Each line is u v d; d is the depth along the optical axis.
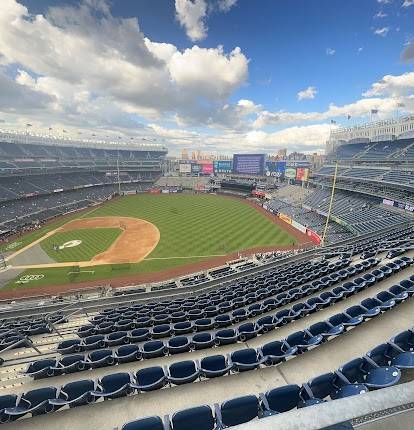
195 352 12.22
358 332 11.24
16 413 7.69
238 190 108.06
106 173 122.88
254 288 22.89
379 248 28.39
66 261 45.47
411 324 11.59
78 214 78.06
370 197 59.75
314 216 63.81
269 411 6.25
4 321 24.14
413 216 45.56
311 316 14.32
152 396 8.55
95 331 17.12
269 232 58.19
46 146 118.56
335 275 20.83
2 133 101.38
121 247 51.12
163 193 114.44
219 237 55.25
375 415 2.53
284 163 102.19
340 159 83.81
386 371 6.53
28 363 14.01
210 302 20.98
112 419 7.85
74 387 9.12
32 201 80.75
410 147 67.00
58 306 26.05
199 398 8.48
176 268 42.50
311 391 6.96
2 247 52.19
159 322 17.56
